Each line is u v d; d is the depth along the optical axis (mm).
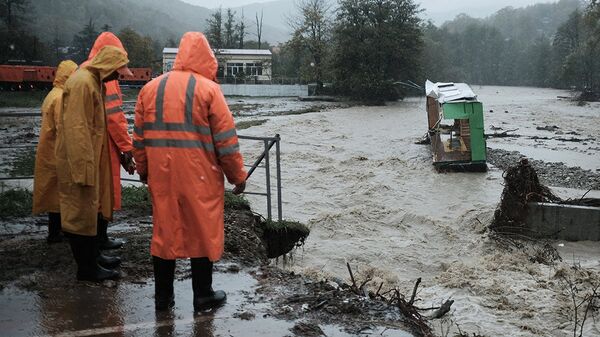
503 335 7074
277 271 6395
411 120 43375
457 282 9266
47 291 5367
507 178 12805
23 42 77938
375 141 30875
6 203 8648
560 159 24969
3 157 17734
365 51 66625
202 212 4676
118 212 8672
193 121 4637
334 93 73312
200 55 4828
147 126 4719
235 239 7355
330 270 10711
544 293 8625
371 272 10602
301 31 74562
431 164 23516
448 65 120438
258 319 4949
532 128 37656
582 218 12195
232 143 4723
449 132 24938
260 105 57531
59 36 126125
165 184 4684
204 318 4918
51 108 5902
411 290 9273
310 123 39406
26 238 7023
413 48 69250
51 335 4492
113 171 6215
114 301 5211
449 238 13320
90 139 5148
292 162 23875
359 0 67562
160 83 4738
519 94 91000
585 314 7445
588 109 55281
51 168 5934
